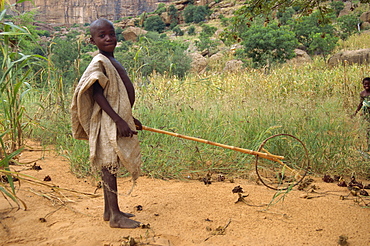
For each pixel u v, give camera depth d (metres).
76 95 2.82
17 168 4.62
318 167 5.00
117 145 2.74
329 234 2.83
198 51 54.03
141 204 3.50
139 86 6.67
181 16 115.69
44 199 3.57
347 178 4.79
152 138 5.04
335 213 3.29
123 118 2.82
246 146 5.26
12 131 4.87
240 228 2.94
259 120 5.88
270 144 5.27
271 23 31.86
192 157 4.93
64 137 5.68
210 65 36.66
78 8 170.75
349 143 5.30
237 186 3.93
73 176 4.47
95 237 2.73
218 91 9.16
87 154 4.70
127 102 2.86
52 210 3.29
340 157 5.01
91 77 2.70
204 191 3.95
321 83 11.01
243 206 3.46
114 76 2.83
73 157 4.69
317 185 4.33
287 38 29.25
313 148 5.14
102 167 2.86
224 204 3.52
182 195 3.78
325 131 5.51
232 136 5.35
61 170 4.69
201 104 6.58
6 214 3.17
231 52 38.22
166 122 5.41
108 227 2.92
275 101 6.86
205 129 5.43
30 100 7.20
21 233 2.79
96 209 3.34
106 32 2.90
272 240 2.71
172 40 77.38
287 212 3.31
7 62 3.86
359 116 5.68
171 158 4.78
